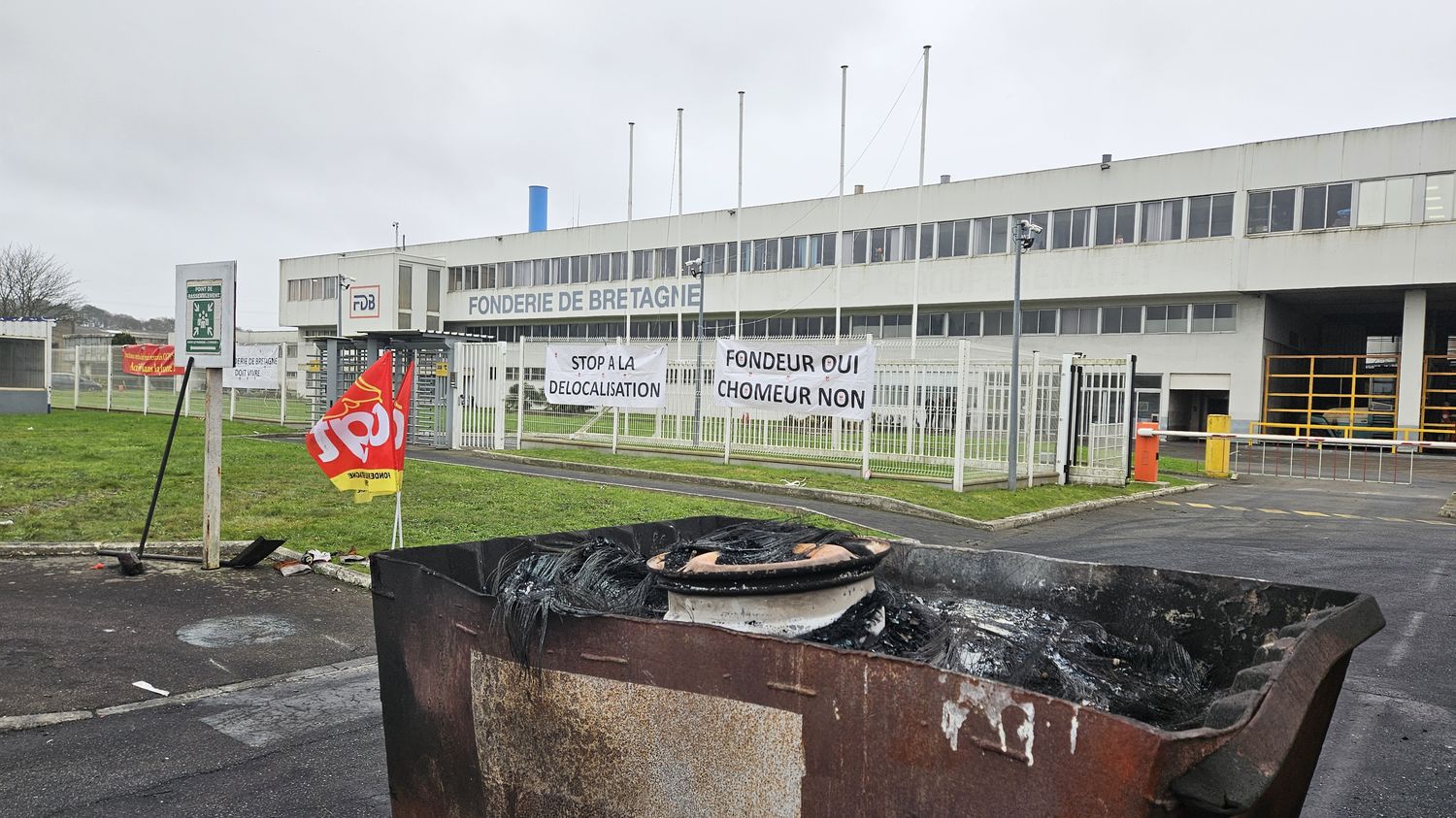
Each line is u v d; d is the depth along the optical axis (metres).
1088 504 14.03
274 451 17.58
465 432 20.66
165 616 6.71
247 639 6.26
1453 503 13.77
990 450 15.86
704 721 2.40
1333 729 4.98
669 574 2.79
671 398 20.02
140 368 28.28
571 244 53.50
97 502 11.03
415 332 20.80
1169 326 35.91
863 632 2.75
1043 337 38.72
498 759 2.84
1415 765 4.51
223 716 4.93
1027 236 14.68
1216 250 34.00
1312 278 32.19
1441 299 34.62
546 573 3.37
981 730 1.98
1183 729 2.33
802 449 17.20
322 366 22.81
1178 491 17.14
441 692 3.02
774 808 2.30
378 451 8.36
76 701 5.05
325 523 9.95
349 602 7.25
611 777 2.58
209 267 8.00
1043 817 1.88
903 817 2.09
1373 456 29.27
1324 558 9.91
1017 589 3.55
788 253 45.19
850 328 44.31
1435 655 6.30
